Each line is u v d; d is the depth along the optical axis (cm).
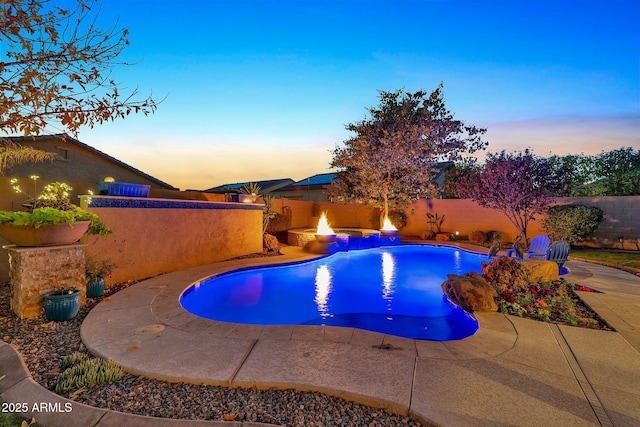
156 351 360
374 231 1504
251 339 394
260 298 727
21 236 471
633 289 633
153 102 305
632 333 415
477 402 262
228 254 1015
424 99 1597
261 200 1297
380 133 1612
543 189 1188
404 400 264
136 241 729
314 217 1695
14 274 487
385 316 614
